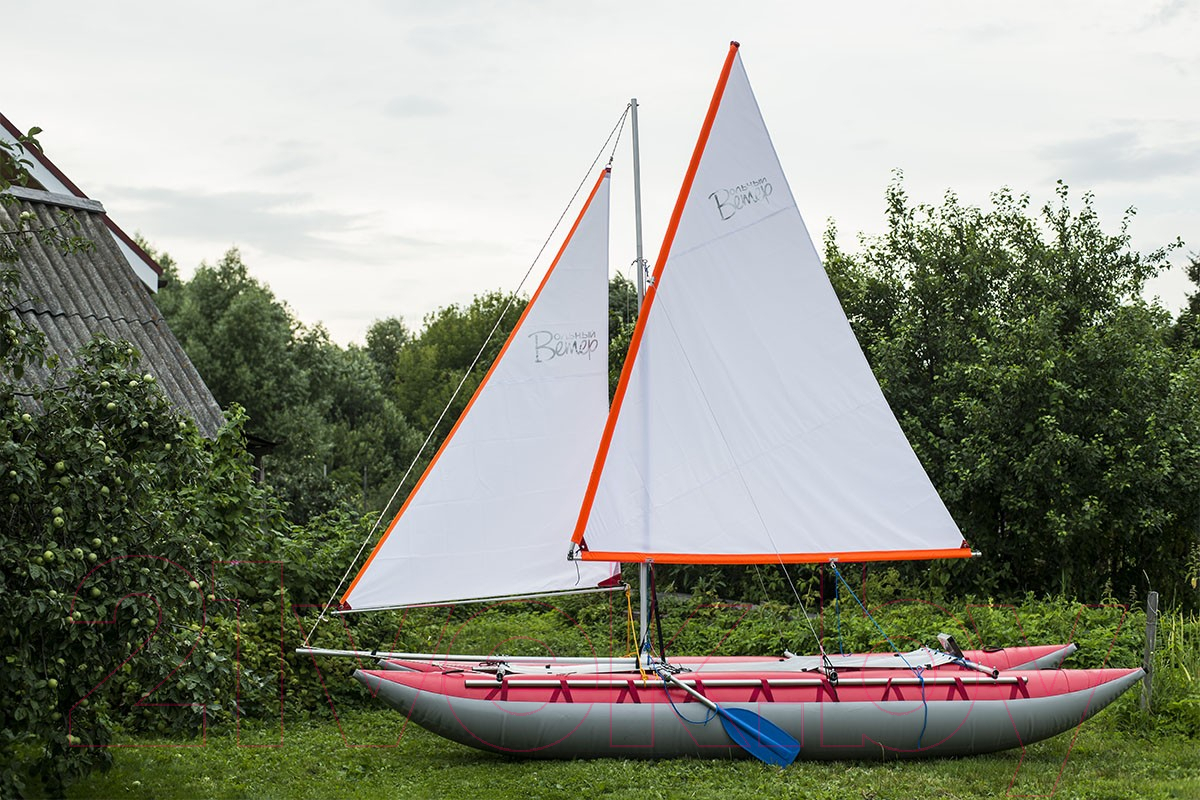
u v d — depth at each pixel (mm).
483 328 72562
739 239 11391
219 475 12133
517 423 11984
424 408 66750
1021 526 18375
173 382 17281
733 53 11672
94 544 7824
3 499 7727
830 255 23375
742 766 9906
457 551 11789
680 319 11000
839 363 11539
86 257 18469
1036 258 20812
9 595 7359
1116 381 18047
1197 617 17531
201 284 55188
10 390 8023
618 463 10547
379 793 9125
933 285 20938
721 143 11453
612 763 9953
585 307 12289
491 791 9195
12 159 8664
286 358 52344
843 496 11359
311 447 48312
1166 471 17156
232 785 9281
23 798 8062
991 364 18844
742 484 11031
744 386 11164
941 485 18781
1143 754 10406
